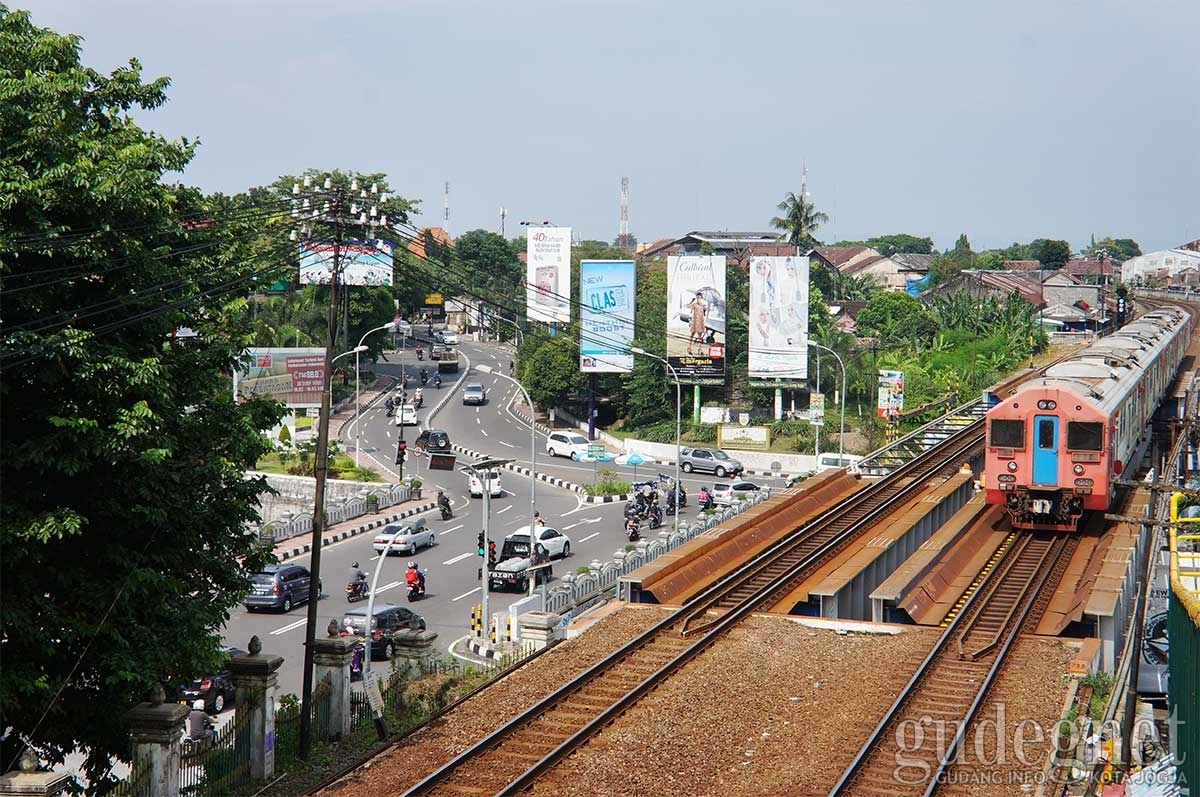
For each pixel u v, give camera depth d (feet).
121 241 67.36
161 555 70.38
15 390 66.08
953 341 329.72
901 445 189.06
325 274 136.46
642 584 99.30
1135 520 73.36
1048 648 86.69
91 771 71.31
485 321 460.55
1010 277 453.58
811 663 84.99
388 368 378.12
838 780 62.75
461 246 459.73
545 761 64.85
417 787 61.41
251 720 70.03
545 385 294.05
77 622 65.16
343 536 183.62
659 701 75.82
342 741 78.23
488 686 79.77
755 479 242.37
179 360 74.49
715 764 66.80
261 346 266.36
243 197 205.26
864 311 356.79
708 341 260.62
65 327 65.10
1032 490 120.37
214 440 75.66
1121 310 397.19
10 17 70.64
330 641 79.10
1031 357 325.21
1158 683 85.46
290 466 229.04
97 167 65.72
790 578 105.50
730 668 82.74
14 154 64.85
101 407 66.44
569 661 84.17
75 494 68.33
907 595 98.17
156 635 68.44
